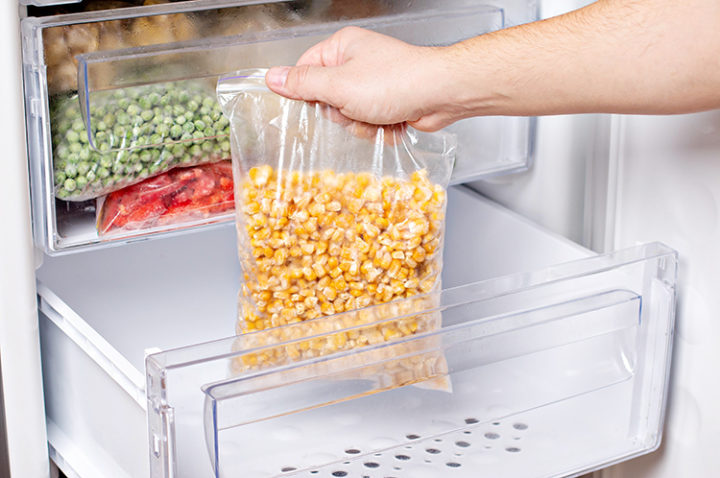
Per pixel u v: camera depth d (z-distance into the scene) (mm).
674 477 938
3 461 867
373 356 726
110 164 802
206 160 856
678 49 710
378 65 779
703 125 842
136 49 778
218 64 825
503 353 780
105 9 870
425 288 833
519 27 775
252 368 711
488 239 1077
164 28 813
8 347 800
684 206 878
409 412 780
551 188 1027
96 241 831
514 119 1015
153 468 693
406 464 815
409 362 747
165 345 980
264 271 792
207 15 833
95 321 1009
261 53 847
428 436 790
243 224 797
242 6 851
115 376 760
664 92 730
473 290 801
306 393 714
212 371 684
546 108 782
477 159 1005
